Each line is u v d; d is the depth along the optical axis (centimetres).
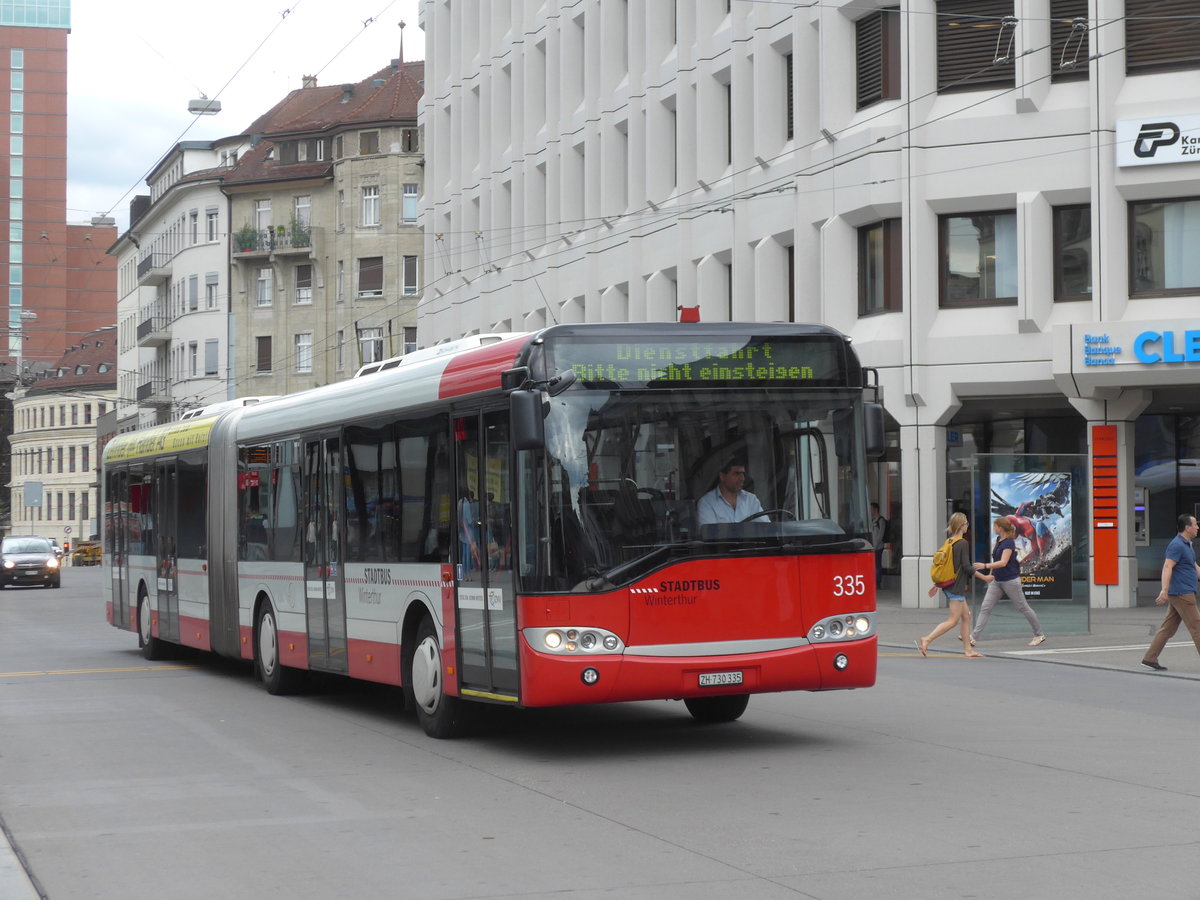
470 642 1242
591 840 867
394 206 7969
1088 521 2323
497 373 1194
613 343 1155
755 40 3469
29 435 12838
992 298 3008
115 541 2478
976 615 2314
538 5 4769
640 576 1135
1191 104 2811
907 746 1215
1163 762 1123
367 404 1467
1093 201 2870
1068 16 2919
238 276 8544
